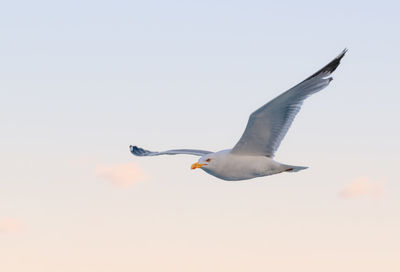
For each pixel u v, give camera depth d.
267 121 13.62
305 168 14.32
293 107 13.34
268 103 13.00
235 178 14.60
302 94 13.12
